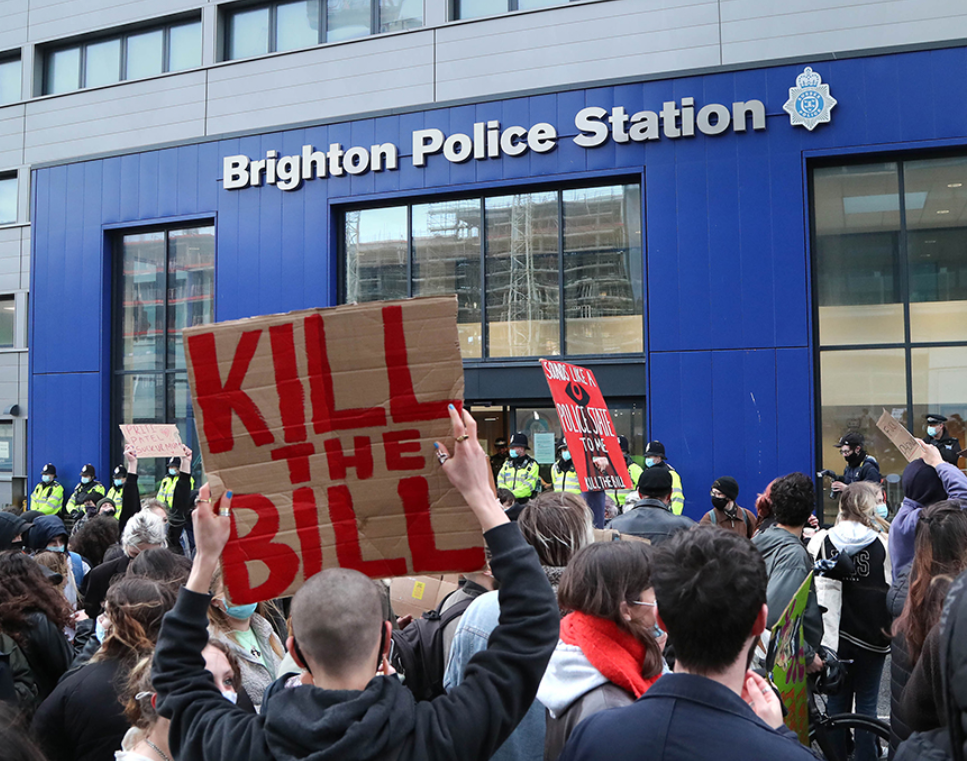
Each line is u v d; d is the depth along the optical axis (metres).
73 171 17.31
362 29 15.46
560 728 2.46
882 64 12.02
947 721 1.57
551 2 14.00
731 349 12.43
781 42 12.48
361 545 2.24
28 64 18.52
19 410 18.52
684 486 12.48
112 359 17.16
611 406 13.38
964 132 11.70
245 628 3.55
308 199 15.00
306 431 2.26
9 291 18.86
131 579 3.14
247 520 2.25
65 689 3.03
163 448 8.84
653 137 12.83
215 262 15.72
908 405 12.02
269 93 15.65
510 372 13.86
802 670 3.66
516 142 13.62
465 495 2.09
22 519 4.87
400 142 14.38
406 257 14.62
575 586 2.56
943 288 11.98
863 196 12.33
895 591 4.05
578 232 13.62
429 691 3.21
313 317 2.26
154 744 2.42
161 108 16.70
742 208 12.47
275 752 1.71
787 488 4.39
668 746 1.77
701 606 1.85
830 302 12.41
